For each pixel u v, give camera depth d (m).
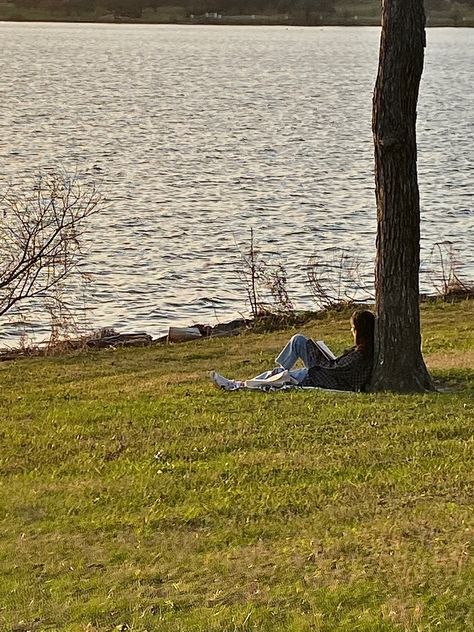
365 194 66.69
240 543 12.79
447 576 11.15
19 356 28.64
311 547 12.35
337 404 18.73
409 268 19.38
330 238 51.84
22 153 83.88
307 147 93.69
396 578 11.20
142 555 12.59
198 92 165.12
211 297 39.84
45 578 12.13
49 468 16.33
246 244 49.91
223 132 106.12
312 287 39.31
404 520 12.98
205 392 20.55
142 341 30.44
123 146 91.81
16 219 47.56
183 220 56.19
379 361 19.83
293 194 66.25
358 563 11.72
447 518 12.95
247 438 17.03
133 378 23.91
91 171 74.75
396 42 18.08
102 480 15.51
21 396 21.84
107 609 11.05
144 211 58.56
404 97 18.39
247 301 39.19
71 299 38.69
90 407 20.11
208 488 14.80
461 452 15.81
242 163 81.50
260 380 20.52
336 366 20.12
